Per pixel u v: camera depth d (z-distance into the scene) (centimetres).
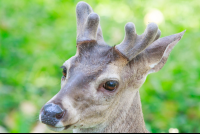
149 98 981
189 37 1366
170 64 1164
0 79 1078
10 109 973
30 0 1662
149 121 952
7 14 1491
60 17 1598
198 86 1028
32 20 1489
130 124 659
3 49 1205
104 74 576
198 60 1189
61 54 1170
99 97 581
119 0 1839
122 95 626
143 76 642
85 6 646
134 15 1684
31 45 1256
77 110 567
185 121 938
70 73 581
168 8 1738
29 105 972
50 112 539
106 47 603
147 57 638
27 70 1154
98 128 639
